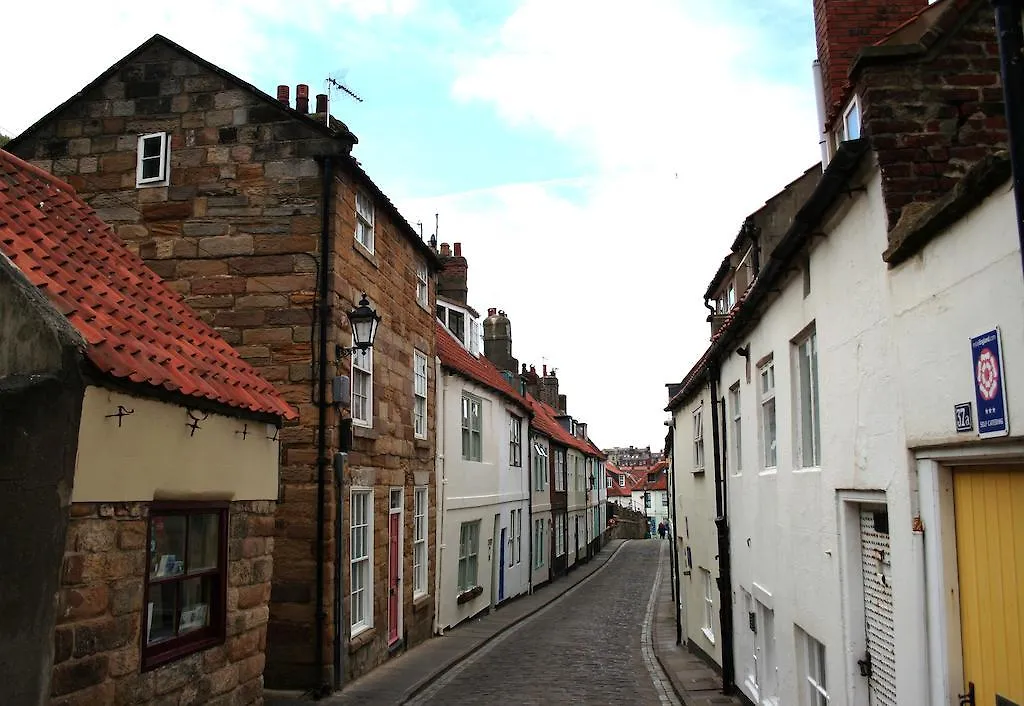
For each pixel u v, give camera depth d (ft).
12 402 17.07
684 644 60.18
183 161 41.68
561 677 45.19
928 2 31.94
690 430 58.90
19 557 16.85
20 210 23.80
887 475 18.88
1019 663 14.08
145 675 20.40
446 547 61.26
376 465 45.52
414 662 47.26
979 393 14.48
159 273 40.78
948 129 19.30
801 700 27.96
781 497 29.89
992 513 15.06
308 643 37.58
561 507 121.60
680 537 63.21
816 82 34.14
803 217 22.76
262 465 26.66
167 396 21.17
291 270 40.19
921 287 16.93
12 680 16.53
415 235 52.49
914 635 17.44
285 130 41.29
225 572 24.36
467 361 74.64
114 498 19.21
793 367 28.35
